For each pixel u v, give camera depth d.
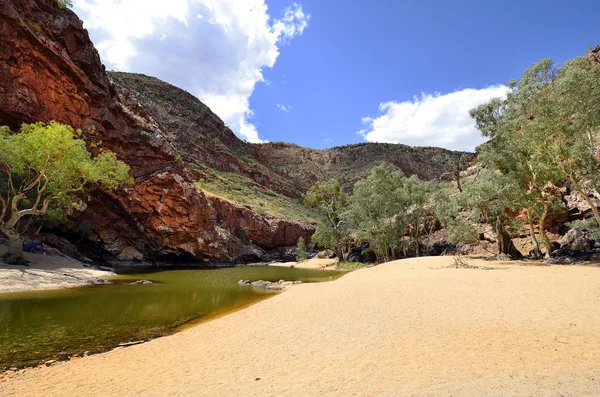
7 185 31.48
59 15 47.53
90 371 7.66
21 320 12.91
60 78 44.47
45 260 29.11
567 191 39.09
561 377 5.27
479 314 9.97
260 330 10.68
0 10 38.16
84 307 15.80
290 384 5.97
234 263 66.75
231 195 89.94
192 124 119.94
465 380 5.40
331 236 59.12
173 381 6.75
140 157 54.78
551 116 22.42
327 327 10.16
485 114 30.05
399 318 10.29
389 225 46.94
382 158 183.50
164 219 54.75
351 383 5.74
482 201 31.14
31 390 6.54
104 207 50.62
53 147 25.45
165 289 23.55
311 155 197.38
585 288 13.12
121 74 123.12
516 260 28.92
